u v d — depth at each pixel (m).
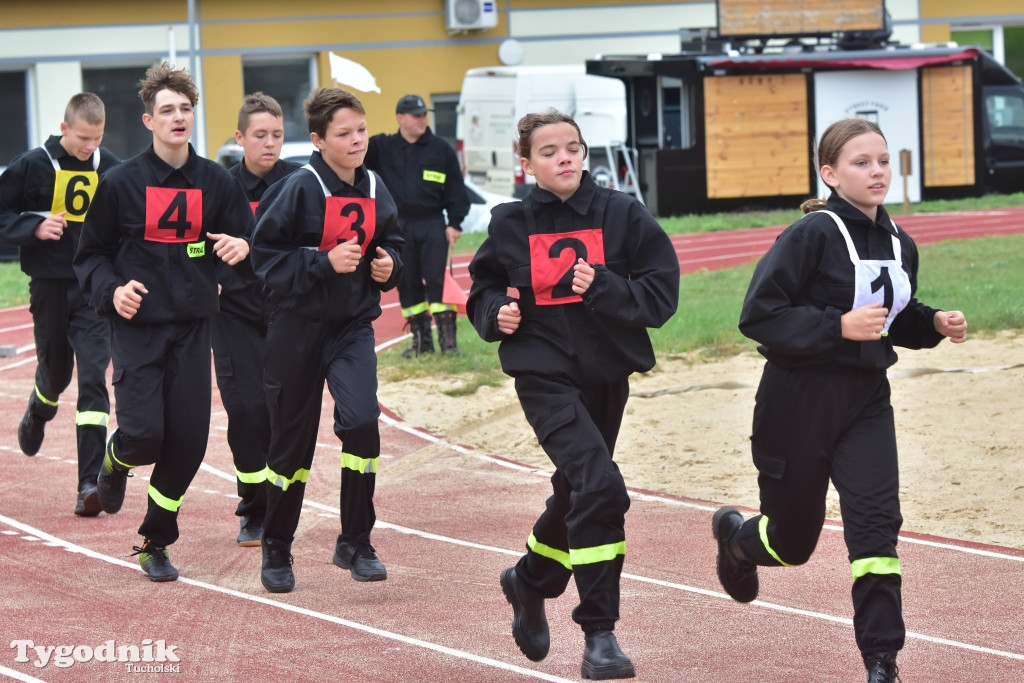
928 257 22.86
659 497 10.55
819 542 9.16
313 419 7.98
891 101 36.09
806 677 6.59
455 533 9.61
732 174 35.50
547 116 6.53
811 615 7.62
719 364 15.34
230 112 41.09
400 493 10.86
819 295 6.22
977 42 44.69
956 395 13.01
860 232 6.25
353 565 8.06
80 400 10.20
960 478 10.47
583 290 6.22
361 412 7.81
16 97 40.47
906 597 7.93
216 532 9.76
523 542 9.34
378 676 6.69
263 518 9.38
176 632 7.42
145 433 8.13
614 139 34.88
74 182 10.19
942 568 8.49
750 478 10.98
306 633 7.38
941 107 36.41
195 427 8.31
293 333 7.78
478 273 6.67
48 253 10.22
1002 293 18.12
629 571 8.56
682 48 36.97
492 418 13.53
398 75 41.94
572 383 6.42
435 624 7.52
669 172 35.19
